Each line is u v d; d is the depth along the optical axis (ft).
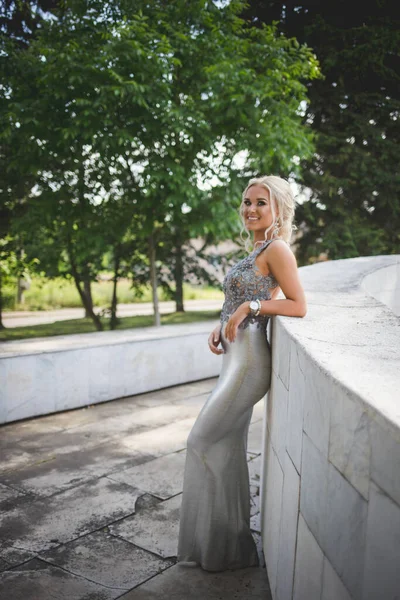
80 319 41.29
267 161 23.53
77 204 25.05
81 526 10.44
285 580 6.53
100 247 24.71
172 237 32.89
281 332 7.41
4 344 18.89
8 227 30.66
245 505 9.05
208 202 23.82
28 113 21.26
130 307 65.05
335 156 33.71
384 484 3.53
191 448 8.82
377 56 32.40
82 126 21.15
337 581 4.39
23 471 13.17
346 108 35.35
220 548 8.88
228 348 8.57
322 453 4.87
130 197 24.57
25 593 8.25
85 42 21.04
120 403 19.81
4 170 26.86
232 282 8.32
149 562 9.21
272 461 8.22
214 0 23.98
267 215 8.48
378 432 3.62
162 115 20.67
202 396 20.90
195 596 8.27
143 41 20.42
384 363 5.09
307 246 35.09
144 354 21.08
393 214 34.83
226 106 21.88
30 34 28.96
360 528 3.92
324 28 32.83
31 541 9.84
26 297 66.69
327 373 4.72
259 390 8.43
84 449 14.82
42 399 17.85
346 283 12.01
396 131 35.70
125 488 12.25
